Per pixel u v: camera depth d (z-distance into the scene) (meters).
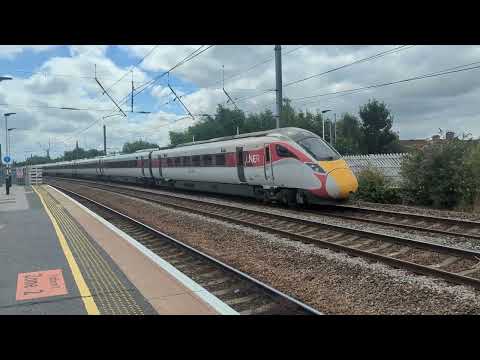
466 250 8.30
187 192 28.27
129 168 37.25
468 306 5.90
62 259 8.61
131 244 9.85
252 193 19.56
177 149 26.94
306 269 8.28
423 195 17.11
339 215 14.26
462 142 16.36
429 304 6.08
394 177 20.94
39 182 44.56
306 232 11.84
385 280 7.16
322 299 6.51
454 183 15.77
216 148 21.50
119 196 27.08
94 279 7.10
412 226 11.48
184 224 14.46
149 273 7.36
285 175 16.66
